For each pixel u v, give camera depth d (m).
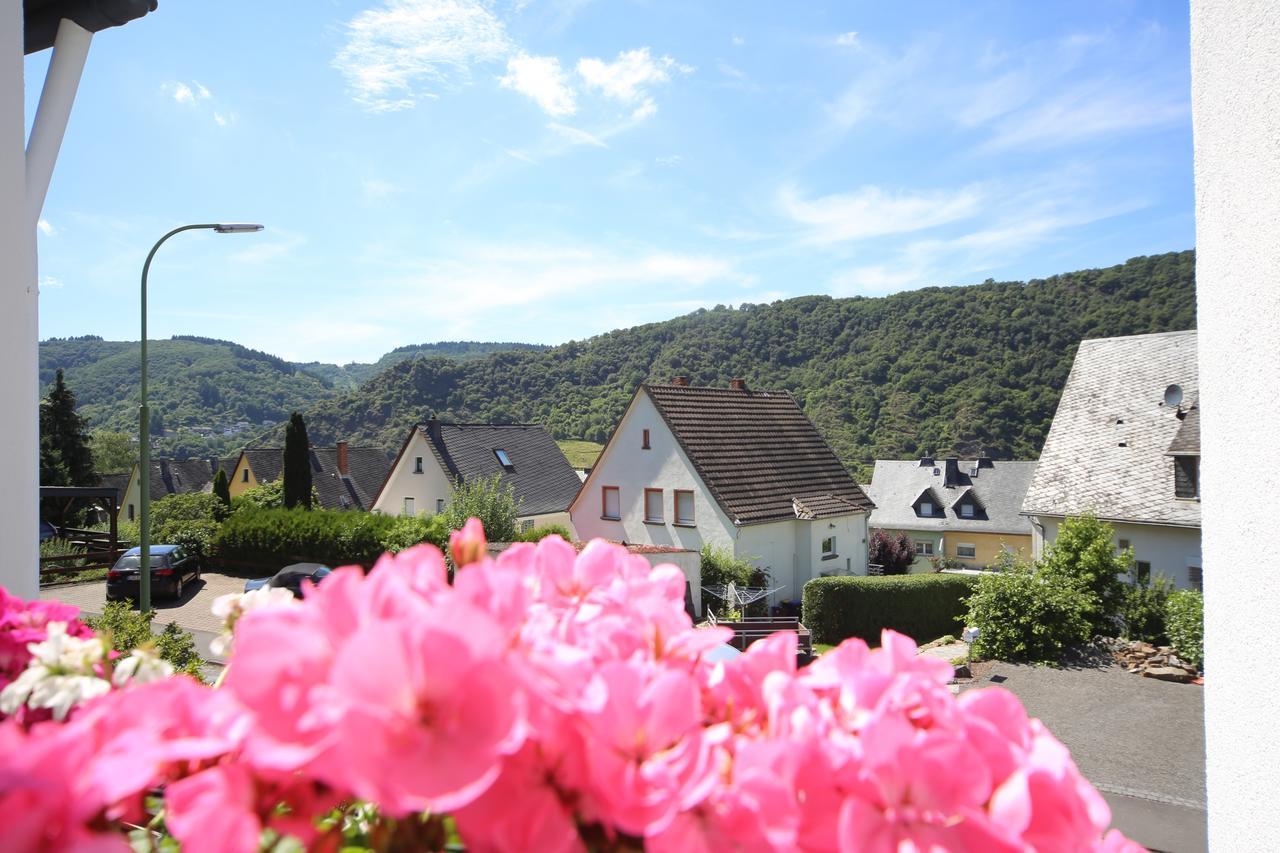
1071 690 10.43
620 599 1.06
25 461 3.30
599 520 27.28
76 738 0.62
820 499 26.06
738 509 23.98
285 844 0.75
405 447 35.88
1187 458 23.17
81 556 23.64
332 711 0.61
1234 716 2.71
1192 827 6.32
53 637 1.13
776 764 0.74
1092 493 24.91
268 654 0.69
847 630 20.23
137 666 1.11
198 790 0.70
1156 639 13.35
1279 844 2.50
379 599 0.75
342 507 46.78
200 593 22.72
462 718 0.63
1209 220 2.90
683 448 24.95
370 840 0.79
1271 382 2.57
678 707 0.76
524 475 35.97
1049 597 12.50
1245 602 2.67
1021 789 0.74
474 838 0.67
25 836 0.58
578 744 0.72
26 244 3.54
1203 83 2.94
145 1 3.85
